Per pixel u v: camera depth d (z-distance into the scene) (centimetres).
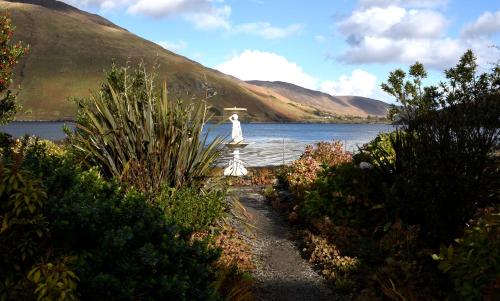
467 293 521
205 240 508
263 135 10225
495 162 764
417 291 636
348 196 955
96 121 907
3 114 1695
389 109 1189
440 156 759
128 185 845
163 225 466
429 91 1004
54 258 376
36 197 364
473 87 848
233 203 1109
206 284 483
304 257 872
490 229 554
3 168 370
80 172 580
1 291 351
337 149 1792
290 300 679
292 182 1345
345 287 708
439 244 747
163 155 915
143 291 398
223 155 1044
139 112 937
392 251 757
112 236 390
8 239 364
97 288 368
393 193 852
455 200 738
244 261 809
